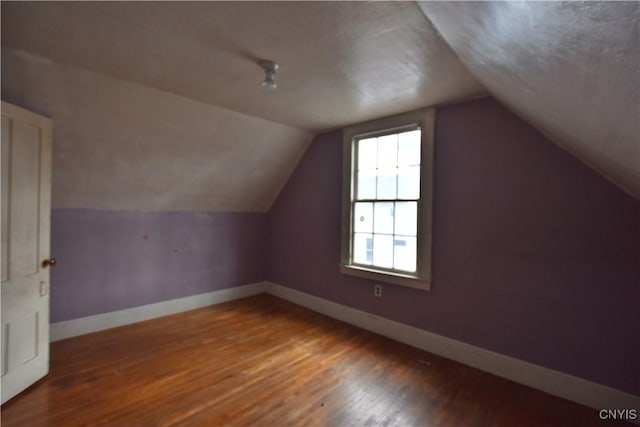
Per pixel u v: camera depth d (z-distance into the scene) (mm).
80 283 3051
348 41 1761
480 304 2510
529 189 2285
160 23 1636
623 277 1942
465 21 1184
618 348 1954
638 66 626
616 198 1961
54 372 2316
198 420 1824
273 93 2574
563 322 2143
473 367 2516
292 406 1971
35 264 2139
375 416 1890
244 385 2195
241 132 3312
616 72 713
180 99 2705
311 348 2811
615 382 1961
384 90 2443
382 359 2623
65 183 2811
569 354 2117
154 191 3375
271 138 3584
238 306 4020
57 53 1984
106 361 2510
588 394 2037
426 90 2416
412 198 2959
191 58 2018
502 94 1974
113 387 2143
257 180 4047
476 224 2537
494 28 1026
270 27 1646
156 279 3586
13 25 1677
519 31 908
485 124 2498
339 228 3605
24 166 2039
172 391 2107
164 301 3652
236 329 3238
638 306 1898
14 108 1959
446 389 2195
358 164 3434
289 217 4273
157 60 2053
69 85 2260
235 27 1654
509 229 2373
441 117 2750
